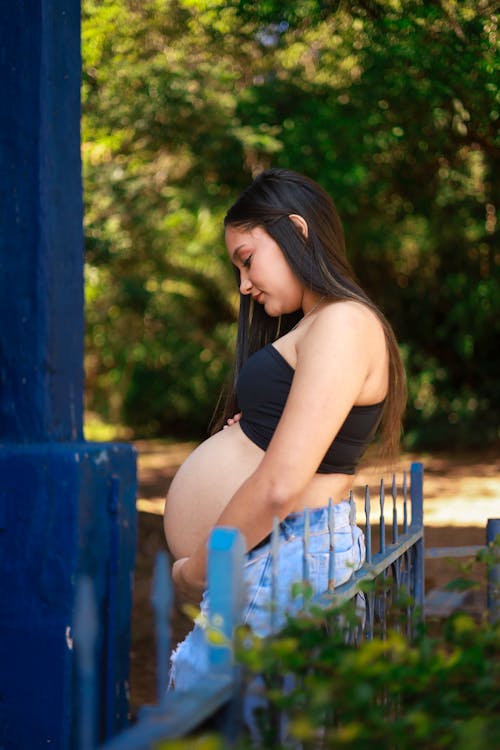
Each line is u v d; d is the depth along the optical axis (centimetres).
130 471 250
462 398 1930
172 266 1998
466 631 194
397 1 689
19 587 233
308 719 154
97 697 235
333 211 255
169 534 261
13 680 233
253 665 162
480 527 1080
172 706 159
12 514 234
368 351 232
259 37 1039
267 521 217
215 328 2272
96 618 236
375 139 1259
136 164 1408
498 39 669
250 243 249
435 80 763
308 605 204
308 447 217
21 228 249
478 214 1602
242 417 252
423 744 167
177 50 1114
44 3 249
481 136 908
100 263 1617
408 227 1775
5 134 251
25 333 247
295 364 237
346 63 1048
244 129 1306
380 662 168
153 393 2352
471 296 1831
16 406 247
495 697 173
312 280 243
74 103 261
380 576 270
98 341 2259
